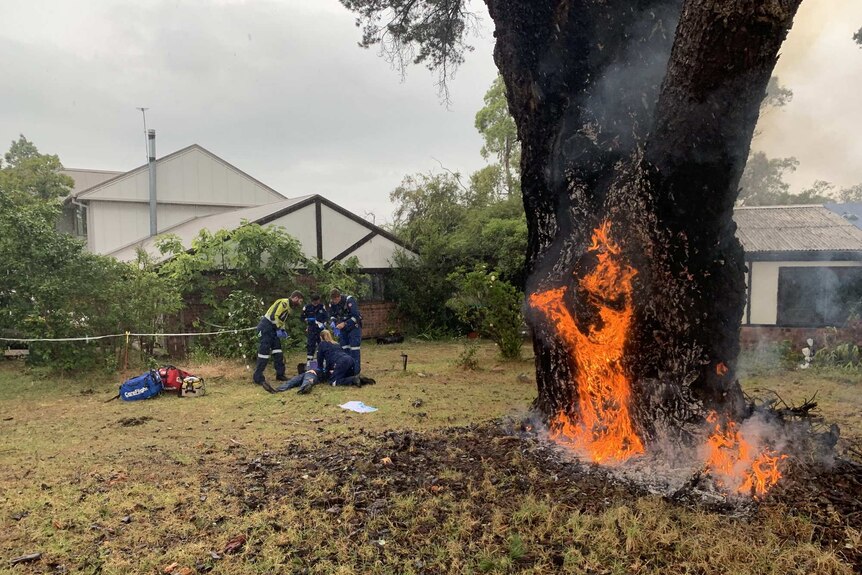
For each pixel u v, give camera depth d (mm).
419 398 7723
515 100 4840
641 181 3830
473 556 3129
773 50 3178
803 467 3902
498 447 4902
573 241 4527
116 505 3969
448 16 8352
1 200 10266
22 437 5922
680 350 4023
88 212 21047
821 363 10258
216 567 3104
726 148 3428
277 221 14867
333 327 9594
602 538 3240
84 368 9805
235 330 11289
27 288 9500
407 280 17188
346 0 8109
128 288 10086
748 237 12562
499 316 11531
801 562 2914
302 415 6781
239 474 4590
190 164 22719
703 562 2938
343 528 3502
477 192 24266
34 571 3113
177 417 6828
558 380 4898
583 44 4320
